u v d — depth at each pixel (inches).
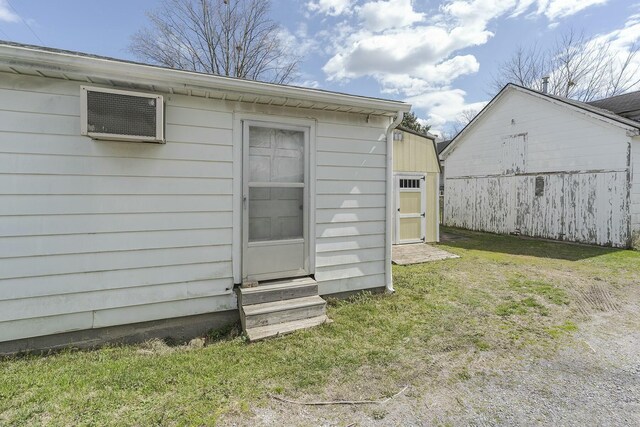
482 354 107.0
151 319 124.0
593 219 328.2
